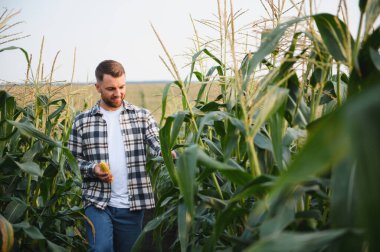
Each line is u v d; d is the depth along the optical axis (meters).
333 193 1.31
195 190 2.27
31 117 4.10
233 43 2.15
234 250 1.97
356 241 1.26
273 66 2.51
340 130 0.94
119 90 3.52
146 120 3.71
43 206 3.69
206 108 2.76
